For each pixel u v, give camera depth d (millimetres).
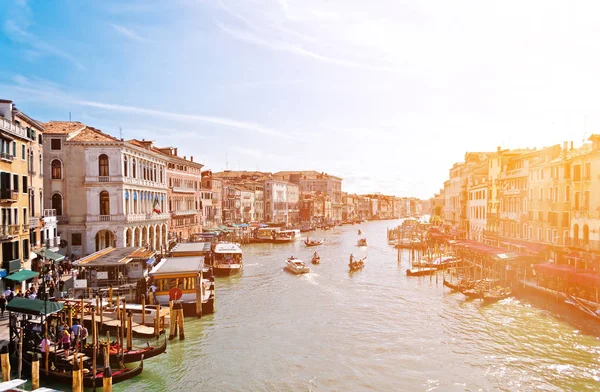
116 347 19266
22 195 28531
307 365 20500
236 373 19547
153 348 19766
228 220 83000
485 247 43469
